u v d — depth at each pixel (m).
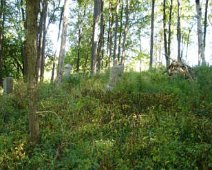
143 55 37.91
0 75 34.22
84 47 41.91
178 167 7.95
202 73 15.56
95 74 19.33
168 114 10.67
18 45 34.44
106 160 8.23
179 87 13.70
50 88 16.25
